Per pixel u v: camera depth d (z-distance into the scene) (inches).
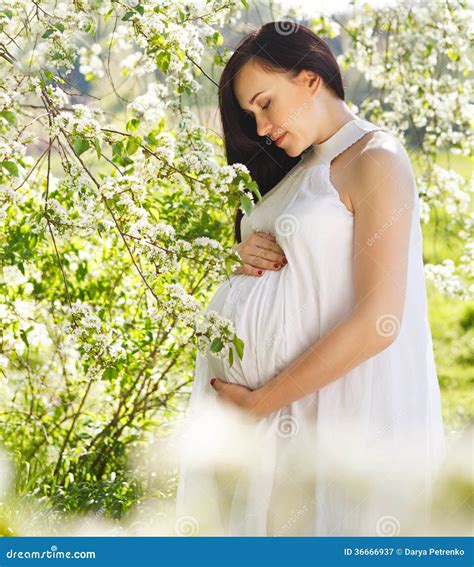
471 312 219.9
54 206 96.4
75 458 140.5
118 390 144.0
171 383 149.6
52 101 94.1
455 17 168.7
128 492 128.0
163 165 92.8
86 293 144.0
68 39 102.7
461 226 179.3
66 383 143.3
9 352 129.3
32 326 128.6
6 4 101.0
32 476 130.7
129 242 97.1
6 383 135.6
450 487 97.5
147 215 95.7
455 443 107.8
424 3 171.0
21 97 94.9
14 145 92.0
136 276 142.9
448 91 174.9
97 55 140.4
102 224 95.3
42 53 102.5
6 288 126.6
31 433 143.2
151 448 140.9
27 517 119.1
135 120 102.6
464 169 215.3
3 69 99.6
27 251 116.1
